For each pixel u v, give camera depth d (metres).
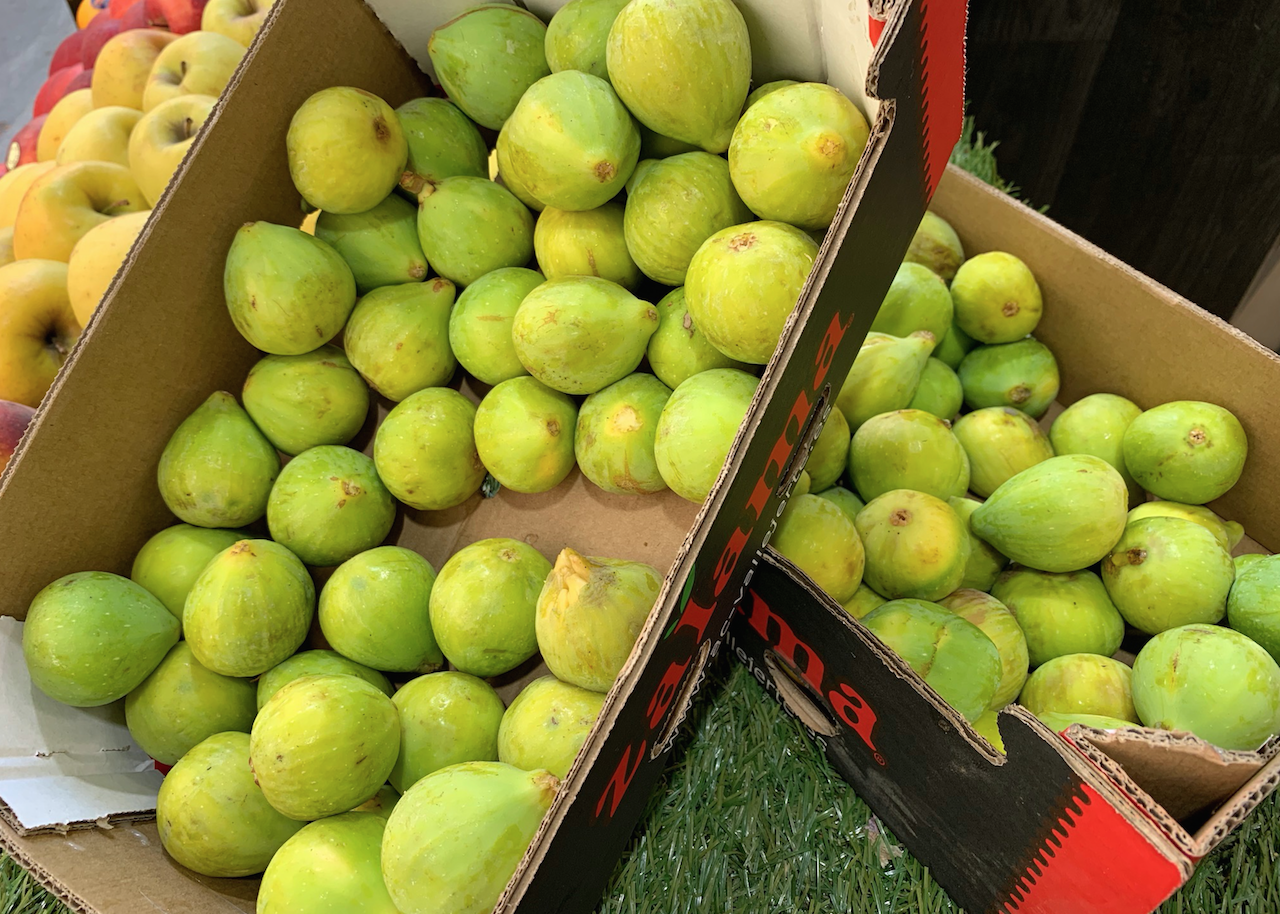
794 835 0.40
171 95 0.59
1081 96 0.57
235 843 0.36
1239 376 0.44
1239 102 0.51
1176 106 0.54
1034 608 0.43
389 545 0.45
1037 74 0.58
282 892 0.34
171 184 0.41
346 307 0.43
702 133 0.37
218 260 0.43
